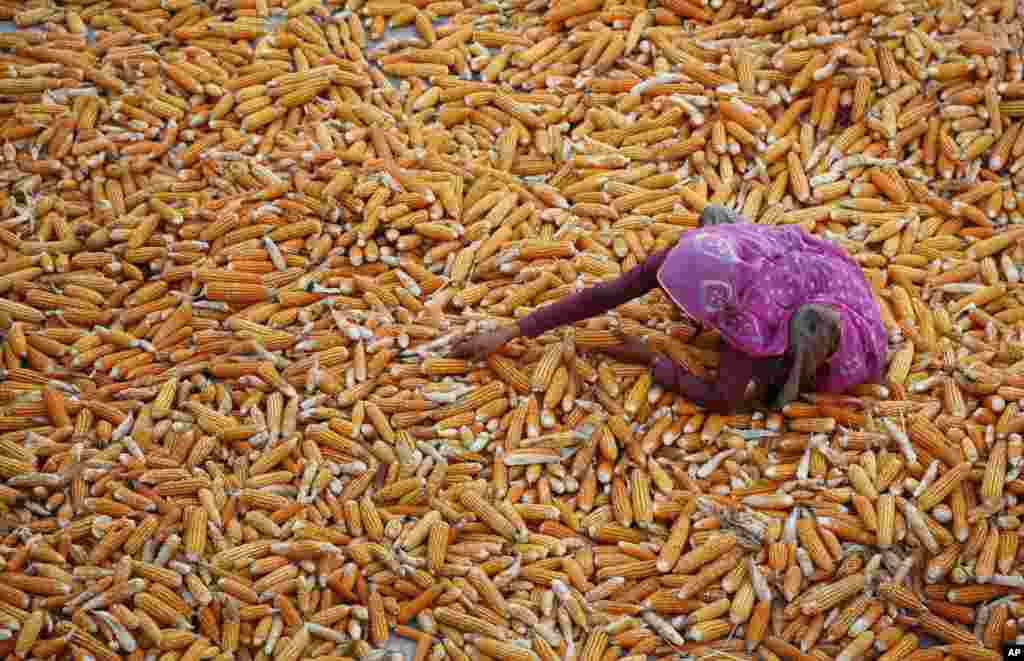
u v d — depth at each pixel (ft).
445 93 16.61
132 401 13.15
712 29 17.11
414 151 15.52
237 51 16.90
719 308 11.80
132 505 12.11
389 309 14.17
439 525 12.01
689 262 11.81
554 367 13.19
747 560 11.83
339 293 14.28
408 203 14.92
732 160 15.90
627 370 13.43
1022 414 12.61
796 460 12.67
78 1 17.71
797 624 11.57
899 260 14.71
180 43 17.20
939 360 13.46
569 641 11.35
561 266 14.44
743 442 12.74
